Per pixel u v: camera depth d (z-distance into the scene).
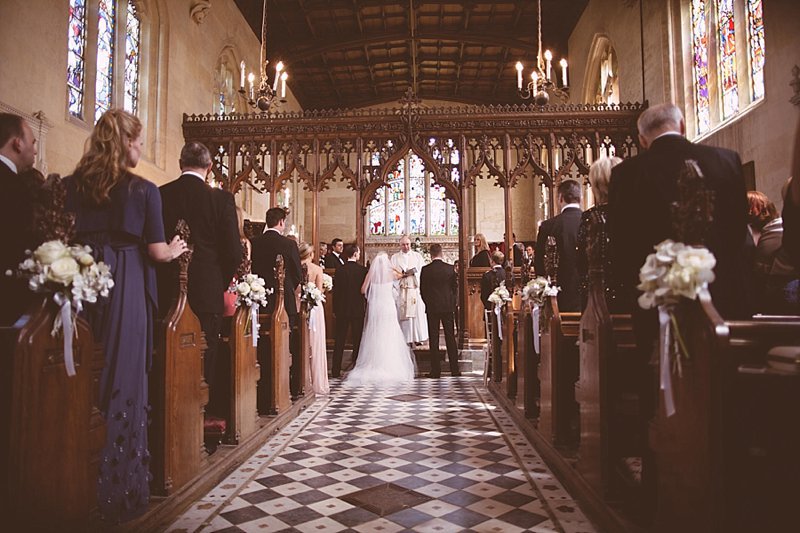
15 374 1.98
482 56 20.19
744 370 1.84
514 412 5.38
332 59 20.42
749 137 8.34
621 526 2.47
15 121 2.81
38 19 7.32
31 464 2.04
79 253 2.19
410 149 10.80
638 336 2.59
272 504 3.10
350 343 10.36
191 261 3.77
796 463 1.84
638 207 2.52
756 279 3.53
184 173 3.97
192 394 3.28
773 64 7.70
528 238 22.34
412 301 9.48
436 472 3.71
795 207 2.29
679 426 2.11
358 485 3.44
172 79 11.05
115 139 2.70
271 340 5.15
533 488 3.37
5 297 2.56
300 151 10.98
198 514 2.95
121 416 2.63
